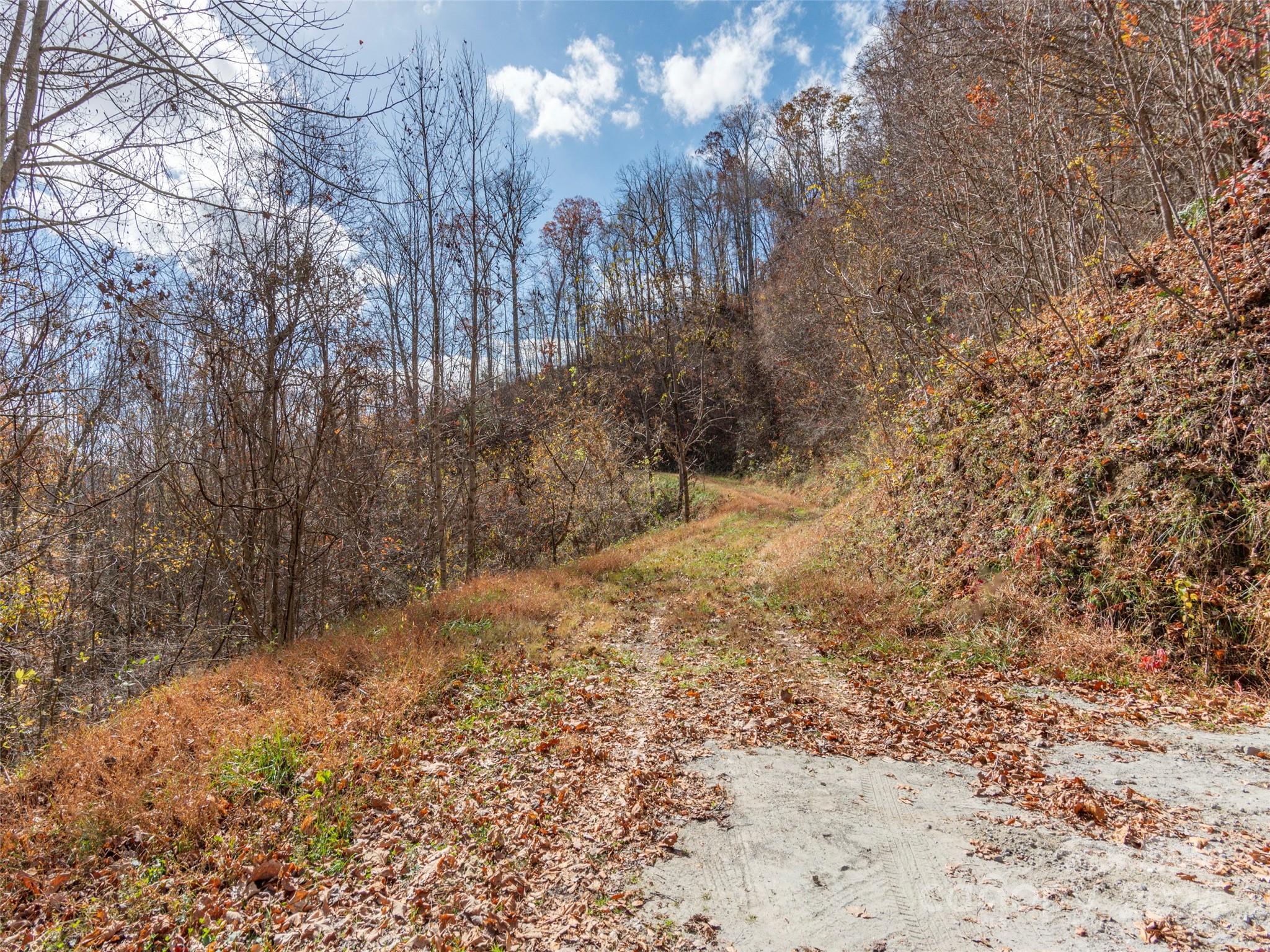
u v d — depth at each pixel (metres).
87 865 4.22
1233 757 4.77
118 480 15.37
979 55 10.98
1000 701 6.07
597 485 23.44
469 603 11.27
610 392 29.88
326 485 13.61
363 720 6.11
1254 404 7.26
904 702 6.21
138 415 15.40
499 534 20.75
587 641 9.04
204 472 13.46
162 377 13.24
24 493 9.70
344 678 7.82
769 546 16.27
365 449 15.01
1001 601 8.52
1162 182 8.98
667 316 30.31
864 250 17.08
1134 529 7.69
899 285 14.98
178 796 4.66
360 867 3.91
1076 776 4.57
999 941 2.97
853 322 17.83
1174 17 8.73
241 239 11.58
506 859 3.87
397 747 5.45
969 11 11.47
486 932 3.26
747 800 4.42
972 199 13.35
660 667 7.72
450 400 19.88
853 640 8.33
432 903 3.51
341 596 16.16
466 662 7.93
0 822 4.92
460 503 19.42
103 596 15.11
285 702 6.71
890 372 19.00
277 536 12.63
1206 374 7.84
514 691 6.91
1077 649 7.13
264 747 5.39
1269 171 8.34
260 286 11.88
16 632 12.38
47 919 3.70
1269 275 7.84
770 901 3.36
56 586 13.30
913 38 14.06
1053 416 9.78
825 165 32.53
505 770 5.03
